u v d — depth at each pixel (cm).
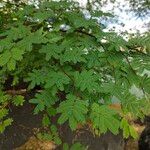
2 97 292
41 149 418
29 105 431
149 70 241
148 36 264
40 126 429
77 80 232
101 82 243
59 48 243
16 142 423
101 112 213
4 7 450
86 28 275
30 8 297
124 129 234
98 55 252
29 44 238
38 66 271
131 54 259
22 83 416
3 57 234
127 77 246
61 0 300
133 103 238
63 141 438
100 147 487
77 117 212
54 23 286
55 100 244
